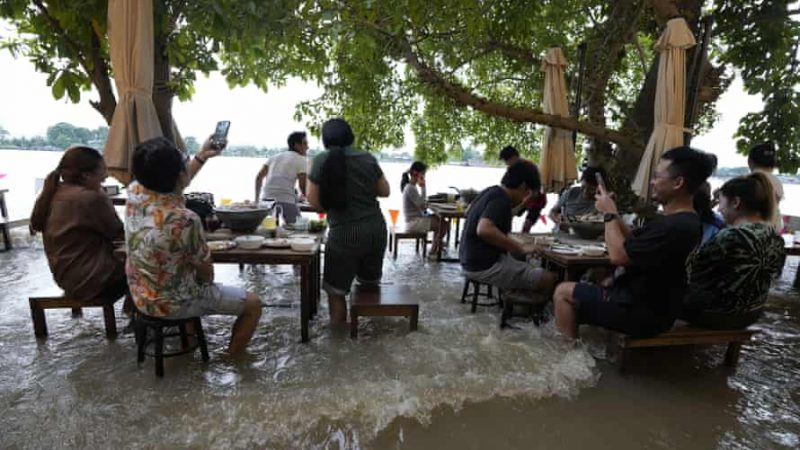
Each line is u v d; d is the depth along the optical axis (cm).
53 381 255
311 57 547
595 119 574
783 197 435
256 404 237
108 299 300
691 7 478
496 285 362
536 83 683
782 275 571
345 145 323
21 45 382
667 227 244
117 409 231
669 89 394
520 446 215
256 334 328
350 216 323
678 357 317
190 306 256
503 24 543
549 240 396
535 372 280
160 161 231
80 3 315
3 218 533
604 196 278
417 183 599
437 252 580
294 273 489
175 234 240
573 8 602
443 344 317
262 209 334
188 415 227
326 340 320
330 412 233
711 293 276
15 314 349
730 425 238
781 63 547
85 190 285
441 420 232
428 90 598
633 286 266
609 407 251
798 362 315
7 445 203
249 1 333
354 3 404
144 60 292
